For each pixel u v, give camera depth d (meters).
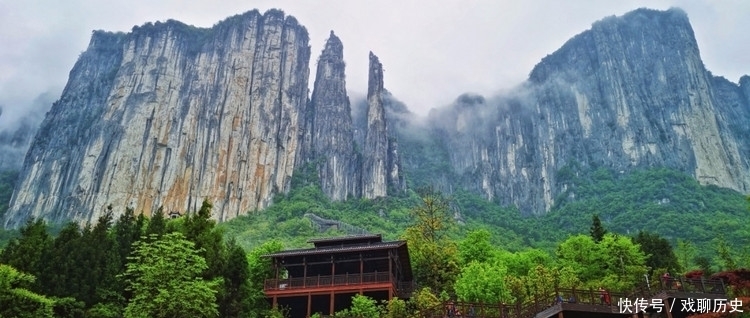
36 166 194.62
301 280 49.19
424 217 69.88
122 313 33.22
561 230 176.50
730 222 129.62
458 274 53.53
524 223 195.75
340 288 48.28
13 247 35.28
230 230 147.12
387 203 189.25
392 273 50.94
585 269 51.78
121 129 192.38
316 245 56.84
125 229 40.00
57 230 165.00
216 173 191.62
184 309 30.97
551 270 47.34
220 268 39.44
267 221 161.88
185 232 41.50
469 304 32.25
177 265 31.97
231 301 38.06
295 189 193.00
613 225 158.88
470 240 61.09
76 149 195.75
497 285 41.53
